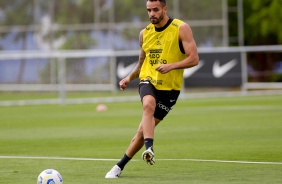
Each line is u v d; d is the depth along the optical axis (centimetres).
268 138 3866
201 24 9312
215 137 3975
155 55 2502
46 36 9631
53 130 4556
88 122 5106
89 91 8844
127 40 9456
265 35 11269
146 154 2353
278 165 2834
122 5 9469
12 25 9744
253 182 2414
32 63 8788
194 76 8094
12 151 3462
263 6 11169
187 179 2498
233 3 11225
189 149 3428
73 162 3012
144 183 2406
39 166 2894
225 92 8431
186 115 5553
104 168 2817
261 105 6544
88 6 9562
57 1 9625
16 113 6091
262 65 9625
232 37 10838
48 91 8756
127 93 8694
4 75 8850
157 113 2523
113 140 3909
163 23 2489
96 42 9556
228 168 2766
